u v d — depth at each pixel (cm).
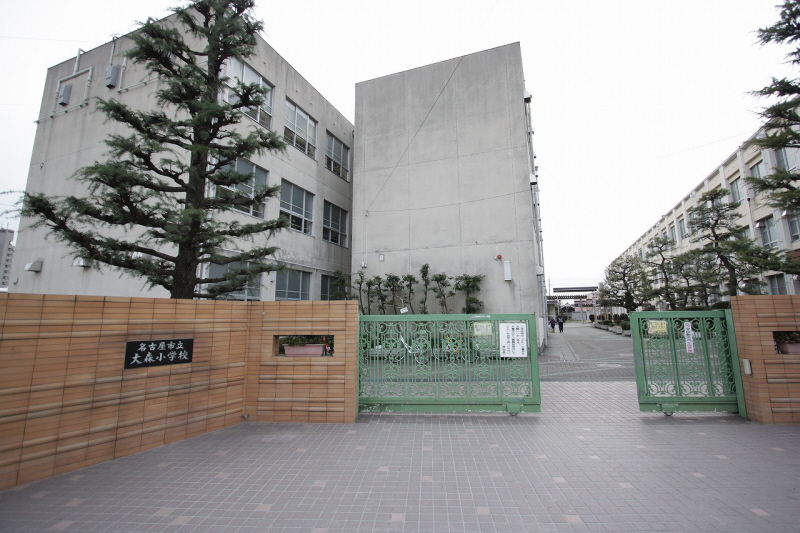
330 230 1984
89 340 440
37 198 506
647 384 640
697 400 626
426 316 662
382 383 655
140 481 389
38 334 402
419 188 1809
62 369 417
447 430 558
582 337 2884
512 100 1703
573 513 320
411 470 413
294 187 1698
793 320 580
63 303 422
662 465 421
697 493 353
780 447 471
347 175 2173
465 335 654
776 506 327
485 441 508
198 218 591
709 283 2064
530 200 1619
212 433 547
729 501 338
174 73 670
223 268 1211
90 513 325
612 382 945
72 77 1470
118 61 1378
